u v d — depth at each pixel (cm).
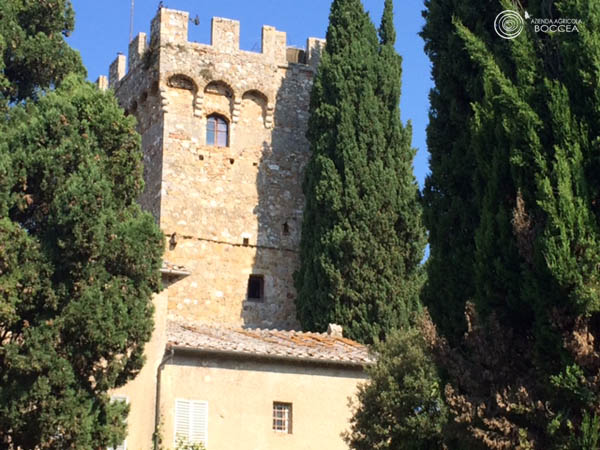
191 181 5250
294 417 3553
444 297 2306
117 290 2838
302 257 5062
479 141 2202
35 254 2795
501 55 2286
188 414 3434
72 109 2969
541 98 2138
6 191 2811
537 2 2236
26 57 3294
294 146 5459
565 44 2125
